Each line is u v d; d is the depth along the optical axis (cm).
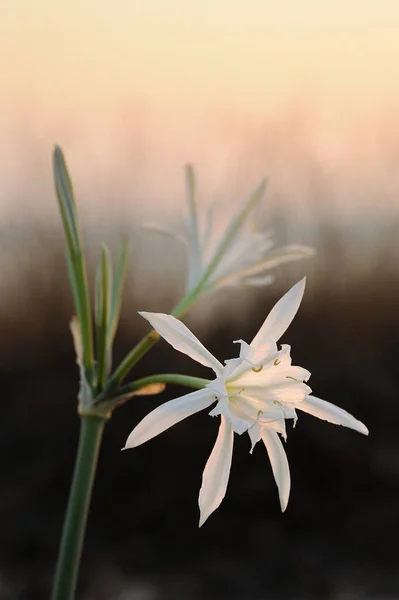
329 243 200
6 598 129
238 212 67
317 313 201
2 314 196
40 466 165
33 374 191
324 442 167
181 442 169
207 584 136
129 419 174
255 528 155
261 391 56
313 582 136
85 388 57
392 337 197
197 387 55
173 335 55
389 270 199
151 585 137
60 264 197
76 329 58
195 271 68
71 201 57
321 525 155
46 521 153
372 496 162
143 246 192
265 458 166
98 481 163
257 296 196
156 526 156
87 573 141
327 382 186
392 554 145
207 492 55
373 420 176
